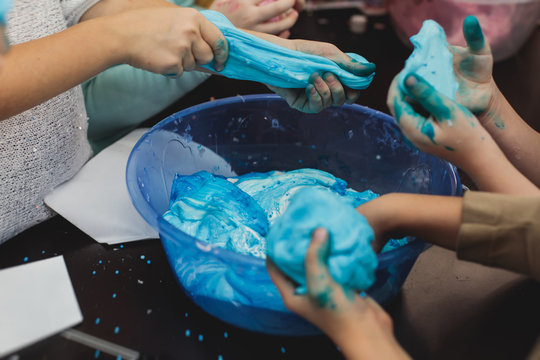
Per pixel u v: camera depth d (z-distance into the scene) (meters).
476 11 1.17
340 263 0.47
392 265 0.57
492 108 0.70
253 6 1.01
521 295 0.69
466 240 0.54
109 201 0.81
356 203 0.77
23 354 0.58
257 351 0.61
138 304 0.66
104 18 0.69
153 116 1.11
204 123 0.86
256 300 0.59
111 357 0.58
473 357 0.60
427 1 1.19
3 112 0.65
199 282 0.62
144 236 0.77
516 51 1.31
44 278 0.67
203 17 0.69
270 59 0.70
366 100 1.16
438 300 0.68
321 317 0.49
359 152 0.89
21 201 0.74
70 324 0.61
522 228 0.52
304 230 0.48
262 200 0.79
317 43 0.75
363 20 1.41
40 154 0.75
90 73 0.69
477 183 0.60
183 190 0.79
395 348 0.49
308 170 0.87
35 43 0.66
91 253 0.74
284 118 0.89
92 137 1.07
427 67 0.61
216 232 0.70
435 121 0.58
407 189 0.84
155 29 0.68
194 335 0.63
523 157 0.73
